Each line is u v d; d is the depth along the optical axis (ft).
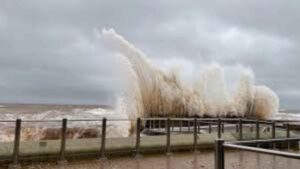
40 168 26.30
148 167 27.94
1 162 26.30
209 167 28.48
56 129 38.14
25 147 27.71
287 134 44.83
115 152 32.45
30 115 75.87
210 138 40.29
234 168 27.81
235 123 50.57
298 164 29.50
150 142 34.86
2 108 150.71
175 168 27.78
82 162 29.30
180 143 37.17
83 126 39.70
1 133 35.17
